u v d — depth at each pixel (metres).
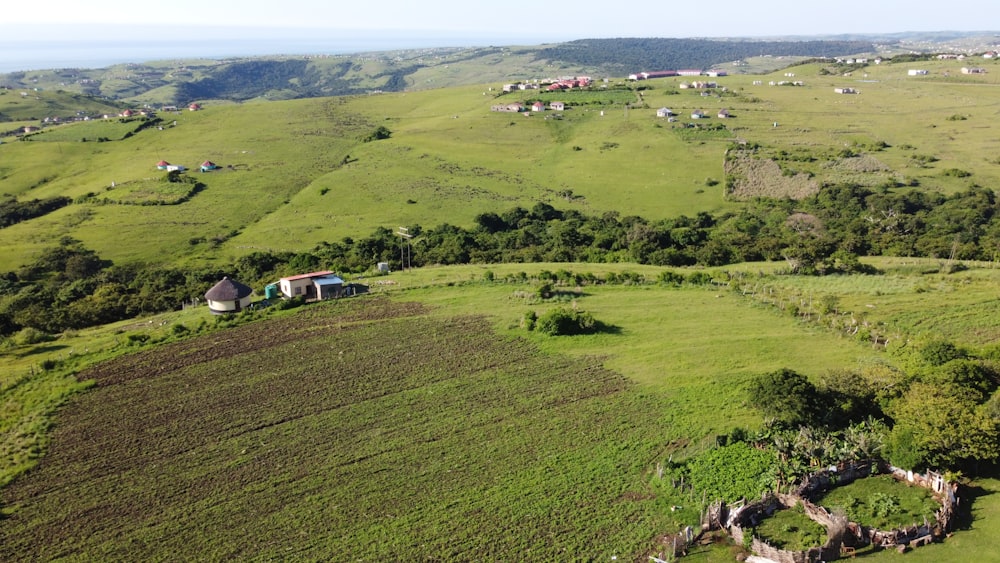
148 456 46.25
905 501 38.72
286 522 38.94
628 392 54.62
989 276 86.25
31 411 53.19
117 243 127.69
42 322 78.75
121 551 36.97
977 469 41.62
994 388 48.59
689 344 64.25
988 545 34.38
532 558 35.34
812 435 44.03
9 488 43.06
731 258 101.69
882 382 48.66
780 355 61.31
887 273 90.00
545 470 43.56
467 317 72.44
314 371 59.38
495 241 120.00
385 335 67.56
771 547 34.25
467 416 51.06
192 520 39.38
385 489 41.88
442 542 36.78
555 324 66.56
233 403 53.66
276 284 81.81
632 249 105.12
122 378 58.69
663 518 38.28
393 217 138.62
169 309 85.12
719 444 45.94
